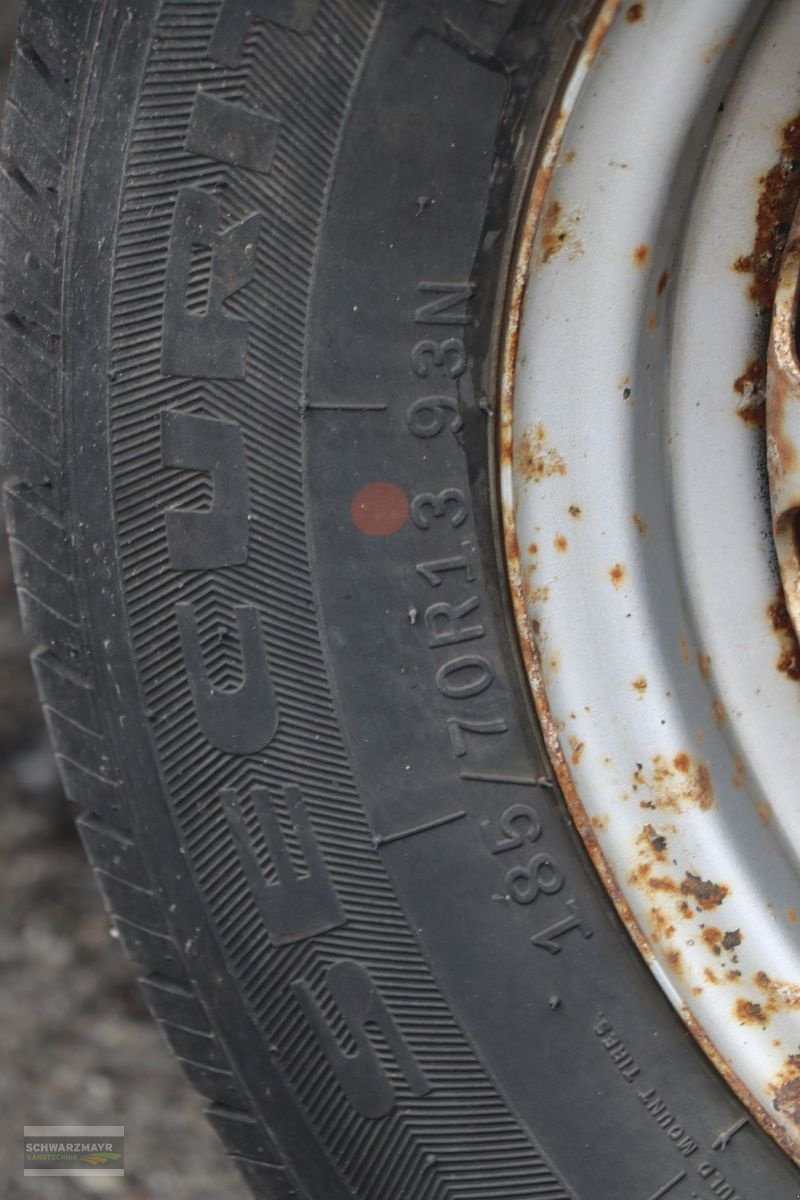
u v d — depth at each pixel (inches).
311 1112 27.5
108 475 26.6
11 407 26.8
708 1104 27.0
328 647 26.6
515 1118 27.1
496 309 25.9
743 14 25.0
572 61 25.2
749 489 26.7
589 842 26.8
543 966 26.9
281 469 26.4
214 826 27.0
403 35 25.4
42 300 26.5
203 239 26.0
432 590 26.5
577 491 26.4
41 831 37.7
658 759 26.8
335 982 27.1
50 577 27.0
